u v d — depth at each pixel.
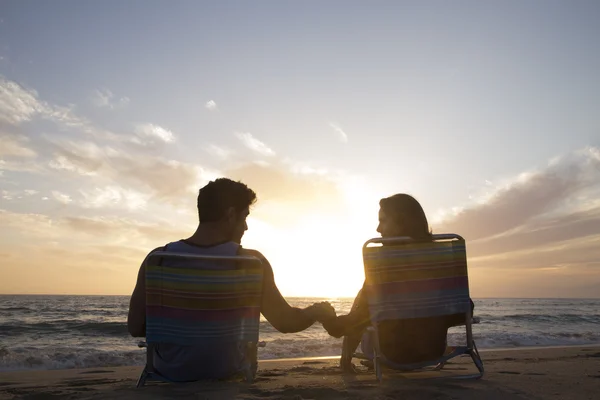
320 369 5.52
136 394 2.71
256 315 2.81
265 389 2.85
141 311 2.83
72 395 3.02
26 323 22.48
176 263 2.77
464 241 3.32
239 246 2.86
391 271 3.20
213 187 2.88
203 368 2.84
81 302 58.50
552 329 23.77
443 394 2.80
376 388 3.00
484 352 9.71
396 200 3.42
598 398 2.83
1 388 4.43
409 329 3.26
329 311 3.15
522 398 2.78
